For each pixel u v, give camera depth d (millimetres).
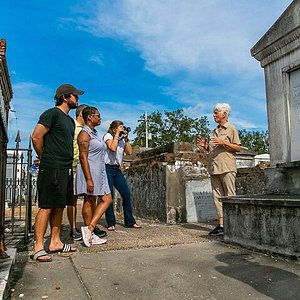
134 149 12789
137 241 4758
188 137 47344
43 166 3885
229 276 3109
